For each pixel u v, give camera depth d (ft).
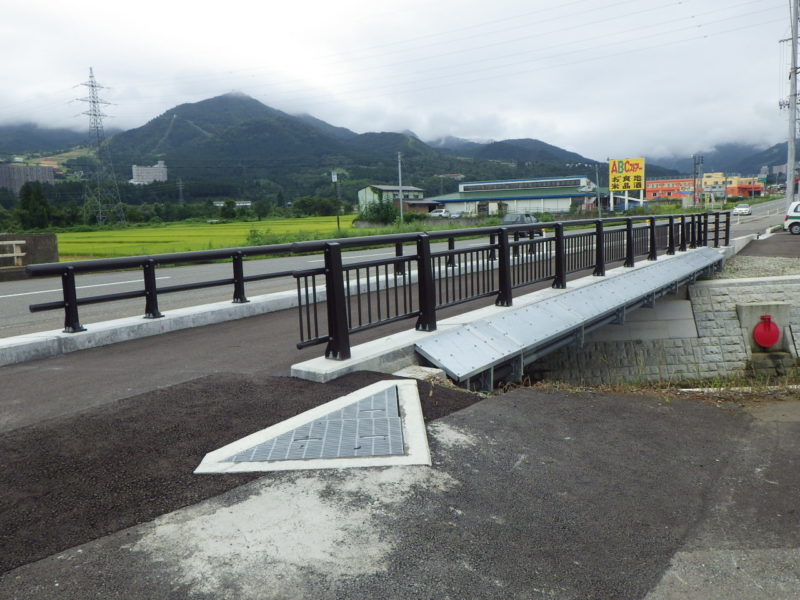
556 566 9.77
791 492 12.78
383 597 8.77
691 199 317.63
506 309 27.27
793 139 125.59
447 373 20.72
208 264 73.46
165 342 25.34
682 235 58.23
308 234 121.60
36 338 23.09
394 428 14.55
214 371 20.34
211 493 11.48
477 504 11.61
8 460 12.69
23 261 62.13
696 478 13.35
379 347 20.63
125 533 10.12
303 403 16.35
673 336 54.49
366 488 11.87
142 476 12.08
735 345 54.75
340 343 19.07
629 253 43.78
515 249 28.91
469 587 9.10
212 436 14.08
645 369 53.42
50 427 14.48
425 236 22.53
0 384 19.17
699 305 55.47
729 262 72.33
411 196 331.16
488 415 16.49
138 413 15.47
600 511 11.63
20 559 9.37
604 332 53.78
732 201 437.58
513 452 14.17
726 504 12.17
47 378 19.83
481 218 182.09
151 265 27.02
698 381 51.13
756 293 55.77
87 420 14.94
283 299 33.60
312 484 11.92
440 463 13.21
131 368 20.97
